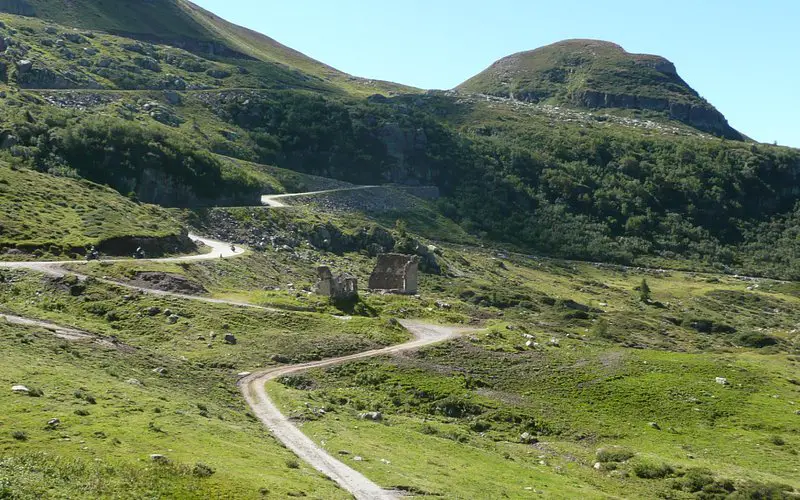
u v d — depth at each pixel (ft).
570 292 639.35
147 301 298.15
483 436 224.94
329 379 254.27
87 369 195.00
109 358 215.72
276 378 242.78
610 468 205.26
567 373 279.90
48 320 253.65
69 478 115.34
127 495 113.91
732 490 188.96
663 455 215.10
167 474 123.75
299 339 284.41
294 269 479.00
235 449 148.36
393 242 623.77
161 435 145.59
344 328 304.30
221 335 276.41
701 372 291.79
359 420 211.82
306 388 242.58
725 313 614.75
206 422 165.89
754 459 216.54
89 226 390.42
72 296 295.07
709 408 255.50
